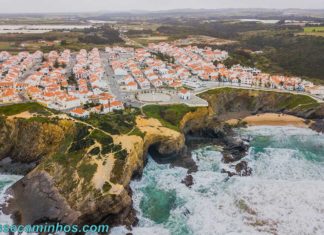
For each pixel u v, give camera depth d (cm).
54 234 7900
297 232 7806
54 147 11219
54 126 11350
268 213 8531
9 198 9225
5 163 11150
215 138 13738
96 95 15275
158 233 8075
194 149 12638
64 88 17025
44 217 8425
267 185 9906
